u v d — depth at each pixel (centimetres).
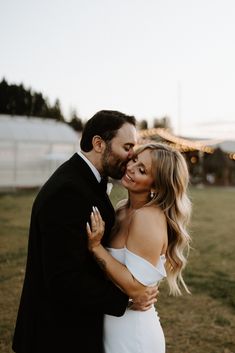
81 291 200
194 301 535
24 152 2228
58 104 2039
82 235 206
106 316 236
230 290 577
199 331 443
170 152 232
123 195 317
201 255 795
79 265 202
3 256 748
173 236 237
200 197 2141
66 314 214
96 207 213
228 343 415
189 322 467
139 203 240
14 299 529
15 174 2195
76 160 223
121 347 228
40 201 208
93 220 210
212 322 467
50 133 2334
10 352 386
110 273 212
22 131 2225
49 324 214
